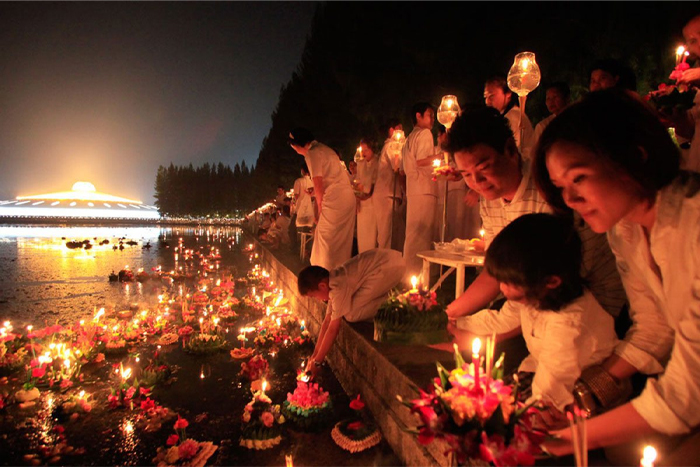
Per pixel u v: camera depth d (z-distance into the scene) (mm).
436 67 10461
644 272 1903
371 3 12281
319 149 6723
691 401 1555
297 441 3580
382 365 3623
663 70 6398
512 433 1702
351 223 6824
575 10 7648
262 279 11500
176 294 9820
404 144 6379
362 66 13000
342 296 4492
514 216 2836
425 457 2838
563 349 2100
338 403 4262
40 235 28609
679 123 3061
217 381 4871
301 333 6340
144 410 4105
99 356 5492
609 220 1622
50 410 4184
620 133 1500
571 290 2115
